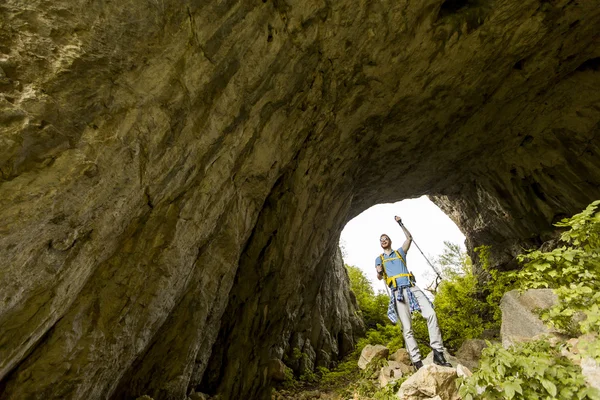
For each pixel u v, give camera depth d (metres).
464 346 4.24
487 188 9.96
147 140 2.53
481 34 5.13
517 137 8.41
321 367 7.74
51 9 1.91
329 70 4.52
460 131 7.55
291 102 4.39
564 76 6.93
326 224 7.34
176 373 3.75
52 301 2.13
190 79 2.77
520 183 9.26
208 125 3.13
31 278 1.94
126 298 2.87
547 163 8.48
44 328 2.14
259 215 5.40
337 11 3.81
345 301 12.02
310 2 3.56
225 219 4.16
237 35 3.04
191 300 3.93
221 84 3.13
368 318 13.85
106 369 2.76
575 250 2.49
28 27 1.84
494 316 6.16
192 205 3.35
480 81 6.15
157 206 2.95
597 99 7.12
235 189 4.20
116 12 2.14
